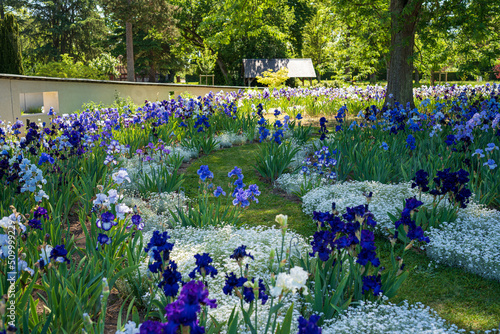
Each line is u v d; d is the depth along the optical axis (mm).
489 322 3736
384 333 3107
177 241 4883
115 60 39125
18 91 14781
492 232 4977
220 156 10500
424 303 4109
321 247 3438
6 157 6215
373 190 6559
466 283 4473
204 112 13188
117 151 8039
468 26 13398
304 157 9523
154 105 11930
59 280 3529
